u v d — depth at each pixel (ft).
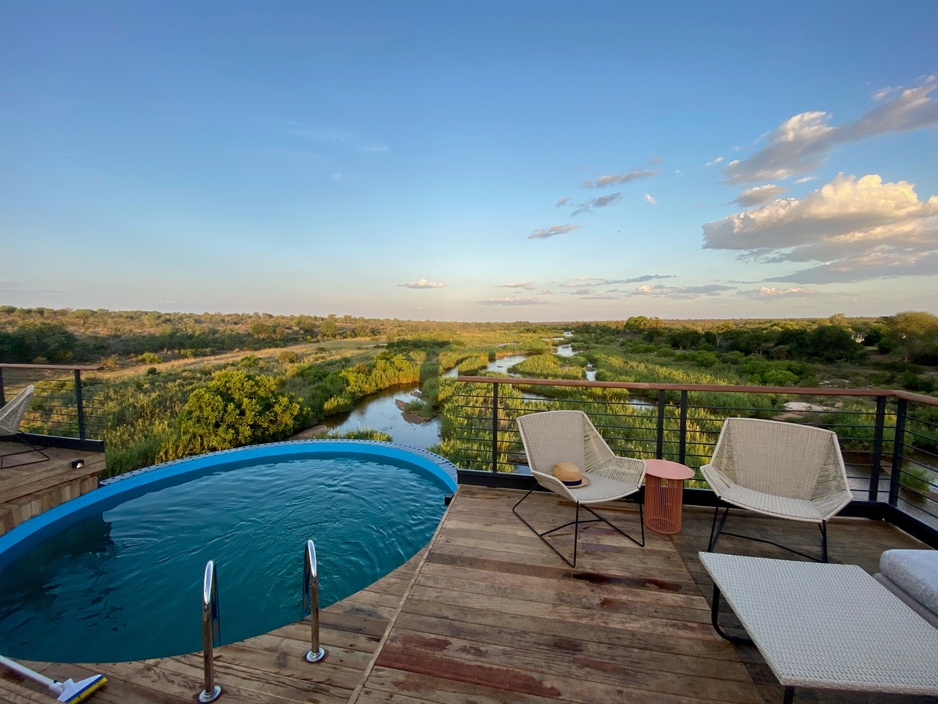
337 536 15.62
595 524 10.46
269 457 24.29
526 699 5.50
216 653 7.00
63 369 17.44
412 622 7.02
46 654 9.98
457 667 6.04
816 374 78.48
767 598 5.49
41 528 15.33
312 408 41.42
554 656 6.25
